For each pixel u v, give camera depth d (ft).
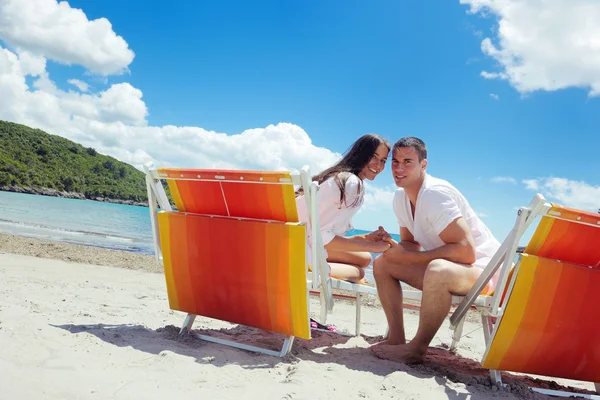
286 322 9.47
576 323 8.38
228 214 9.96
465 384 8.77
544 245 8.25
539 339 8.51
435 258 10.42
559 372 8.86
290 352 9.67
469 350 13.78
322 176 11.52
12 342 8.25
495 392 8.54
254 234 9.39
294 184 8.95
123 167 372.99
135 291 20.01
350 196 11.05
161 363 8.22
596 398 9.16
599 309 8.29
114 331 10.38
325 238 10.94
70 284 19.67
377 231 11.20
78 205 185.88
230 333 12.05
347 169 11.45
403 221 12.34
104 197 341.82
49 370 7.16
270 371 8.48
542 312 8.34
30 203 143.23
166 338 10.39
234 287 9.86
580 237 8.11
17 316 10.34
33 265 25.57
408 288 23.88
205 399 6.85
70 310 12.85
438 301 9.72
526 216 8.03
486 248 11.07
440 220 10.51
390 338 11.25
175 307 10.93
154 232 10.76
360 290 11.25
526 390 8.80
